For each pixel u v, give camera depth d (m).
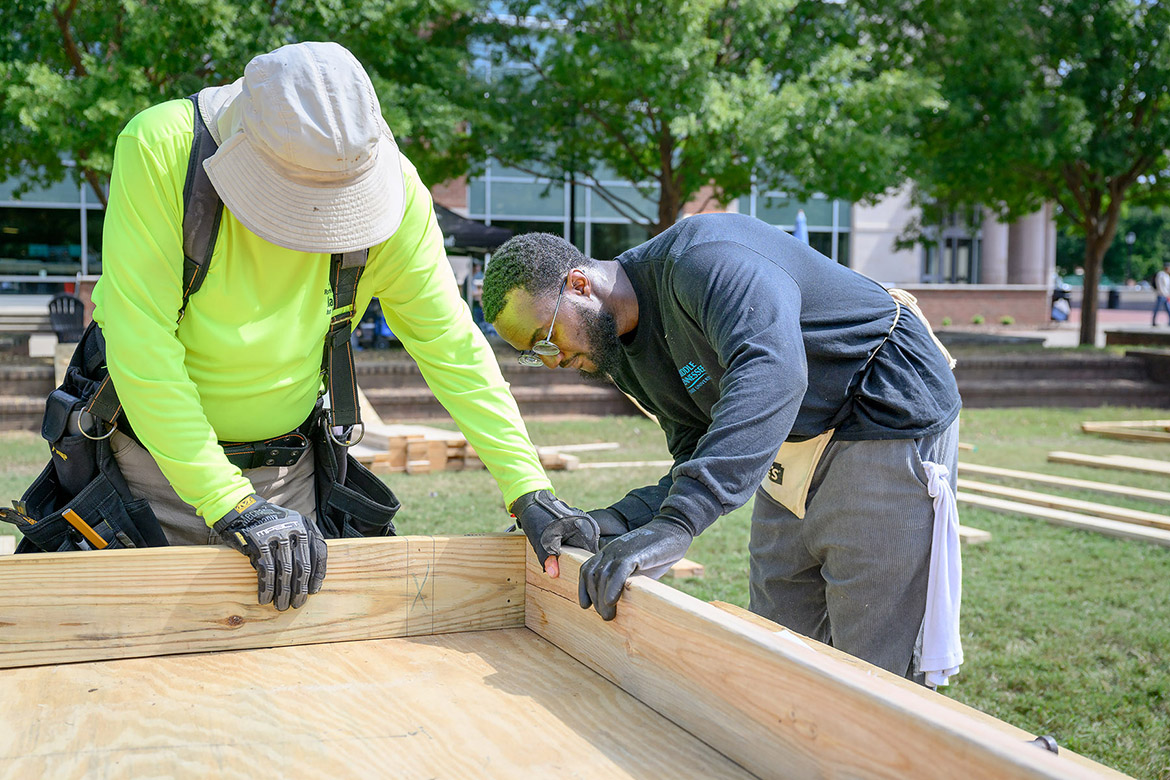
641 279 2.19
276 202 1.74
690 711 1.49
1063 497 7.00
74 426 2.01
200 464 1.79
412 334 2.17
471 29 12.20
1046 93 13.49
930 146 14.45
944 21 12.66
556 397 11.39
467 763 1.37
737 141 11.34
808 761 1.24
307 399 2.18
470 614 2.02
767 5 11.19
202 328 1.91
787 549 2.51
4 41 9.71
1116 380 13.18
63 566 1.74
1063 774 0.90
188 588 1.81
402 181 1.98
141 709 1.55
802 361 1.84
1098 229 15.57
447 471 7.79
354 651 1.87
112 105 8.94
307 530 1.83
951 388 2.31
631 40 10.98
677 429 2.46
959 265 27.92
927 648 2.28
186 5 9.16
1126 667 3.68
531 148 12.88
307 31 10.40
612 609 1.66
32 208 19.64
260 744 1.42
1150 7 13.21
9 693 1.61
